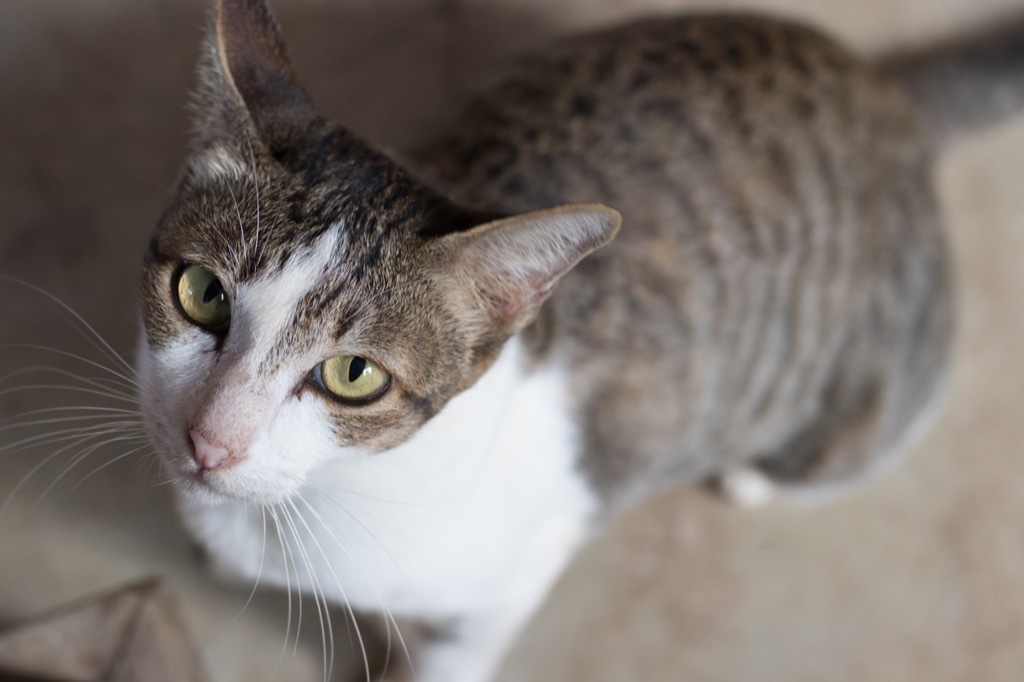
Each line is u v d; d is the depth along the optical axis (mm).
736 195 608
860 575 744
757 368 642
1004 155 813
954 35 810
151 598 619
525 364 568
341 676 686
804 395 668
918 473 763
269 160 511
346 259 508
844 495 755
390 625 682
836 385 670
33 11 731
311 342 508
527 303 524
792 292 628
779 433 686
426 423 536
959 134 752
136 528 691
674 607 727
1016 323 793
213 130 520
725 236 608
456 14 775
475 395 541
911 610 741
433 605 613
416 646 676
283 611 693
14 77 726
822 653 730
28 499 683
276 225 506
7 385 688
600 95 607
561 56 636
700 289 609
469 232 507
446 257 514
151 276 519
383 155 532
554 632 713
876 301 652
